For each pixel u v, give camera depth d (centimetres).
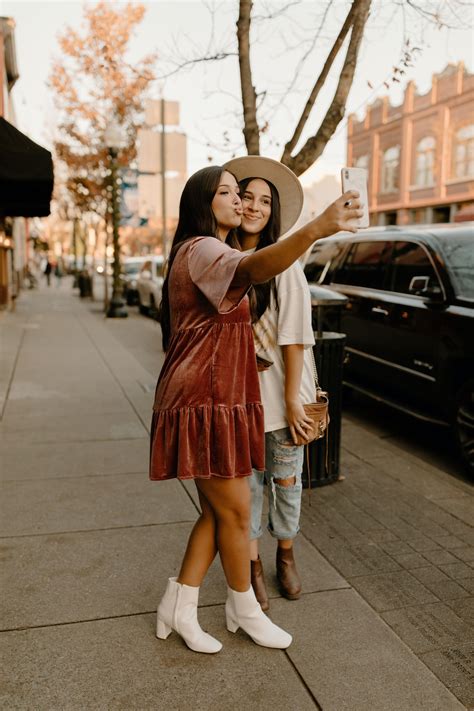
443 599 304
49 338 1237
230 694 231
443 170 3031
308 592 304
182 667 246
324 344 430
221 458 229
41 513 388
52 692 230
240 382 232
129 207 1786
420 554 350
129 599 292
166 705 225
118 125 1845
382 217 3528
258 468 240
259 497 287
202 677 240
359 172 192
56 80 1975
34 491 424
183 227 240
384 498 433
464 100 2889
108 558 331
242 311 232
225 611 276
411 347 567
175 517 384
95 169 2214
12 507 397
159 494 421
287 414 275
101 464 481
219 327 227
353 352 667
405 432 620
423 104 3133
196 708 224
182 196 239
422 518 400
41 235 5794
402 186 3316
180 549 342
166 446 232
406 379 576
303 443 278
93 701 226
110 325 1523
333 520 395
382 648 260
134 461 489
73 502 406
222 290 202
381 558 345
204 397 227
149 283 1725
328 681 239
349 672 244
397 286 614
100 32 1798
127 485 437
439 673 248
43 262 6469
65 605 286
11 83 2259
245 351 234
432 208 3167
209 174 233
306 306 269
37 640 261
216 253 208
